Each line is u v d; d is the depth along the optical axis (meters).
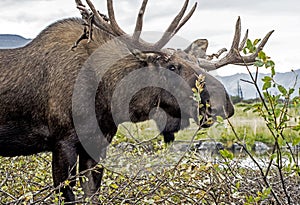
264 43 4.79
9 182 5.05
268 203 3.83
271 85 2.98
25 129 4.86
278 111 3.01
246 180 4.19
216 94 4.62
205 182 3.78
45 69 4.78
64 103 4.65
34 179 5.12
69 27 4.96
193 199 3.69
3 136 4.87
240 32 4.93
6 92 4.82
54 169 4.71
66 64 4.71
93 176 4.83
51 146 4.88
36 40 4.96
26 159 5.69
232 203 3.64
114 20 4.80
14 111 4.83
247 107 3.09
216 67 4.93
